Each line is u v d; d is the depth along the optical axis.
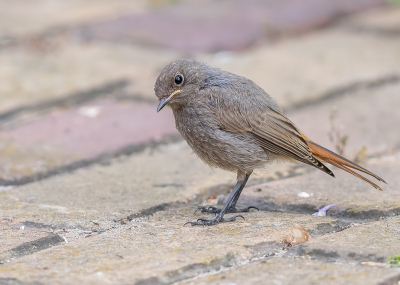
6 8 22.70
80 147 12.59
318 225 8.77
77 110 14.54
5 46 18.31
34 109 14.55
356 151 12.07
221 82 10.01
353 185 10.48
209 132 9.76
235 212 9.76
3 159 11.87
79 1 23.73
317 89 15.17
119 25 20.08
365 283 6.77
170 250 7.88
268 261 7.57
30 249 8.17
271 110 10.00
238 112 9.76
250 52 18.08
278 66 16.66
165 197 10.22
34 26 20.22
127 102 14.97
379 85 15.46
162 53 17.98
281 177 11.24
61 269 7.30
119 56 17.72
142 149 12.68
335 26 20.16
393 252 7.52
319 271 7.15
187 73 9.88
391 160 11.80
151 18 20.80
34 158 11.96
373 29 19.34
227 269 7.45
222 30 19.47
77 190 10.53
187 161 11.99
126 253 7.79
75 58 17.58
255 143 9.88
